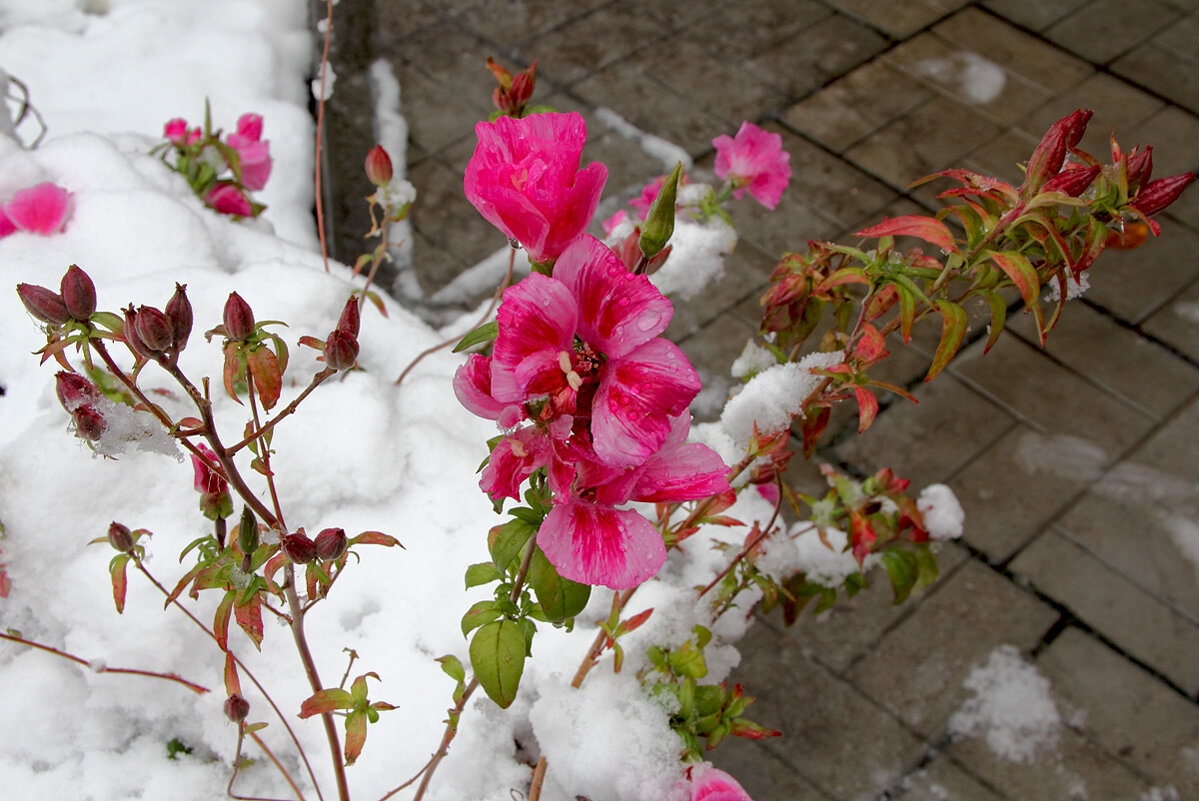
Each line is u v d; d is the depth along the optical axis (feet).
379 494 2.13
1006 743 3.15
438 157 4.46
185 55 4.31
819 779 3.03
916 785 3.04
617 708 1.74
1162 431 3.97
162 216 2.43
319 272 2.36
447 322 3.91
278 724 1.90
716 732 1.73
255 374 1.37
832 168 4.71
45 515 1.89
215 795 1.87
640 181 4.56
